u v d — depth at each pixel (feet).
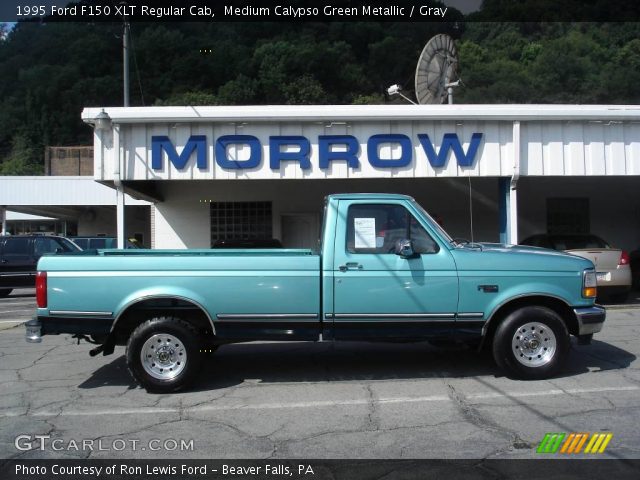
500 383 20.49
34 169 199.82
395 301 19.99
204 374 22.62
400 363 23.95
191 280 19.81
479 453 14.25
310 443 15.20
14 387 21.45
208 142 39.55
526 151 39.91
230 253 22.35
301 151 39.52
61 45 202.18
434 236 20.38
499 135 39.91
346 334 20.15
